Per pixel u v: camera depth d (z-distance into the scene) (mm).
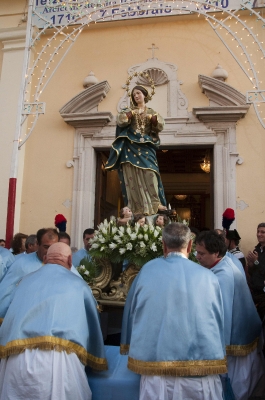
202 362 1861
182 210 12086
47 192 7086
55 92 7473
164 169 11102
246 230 6324
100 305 3342
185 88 7000
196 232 4648
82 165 7012
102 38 7543
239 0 6945
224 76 6785
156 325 1910
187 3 7070
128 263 3402
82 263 3574
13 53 7770
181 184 11523
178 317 1903
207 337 1900
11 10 7922
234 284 2496
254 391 2639
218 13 7109
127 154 4340
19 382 1823
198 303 1947
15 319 1966
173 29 7316
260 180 6457
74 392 1877
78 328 2010
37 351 1872
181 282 1988
